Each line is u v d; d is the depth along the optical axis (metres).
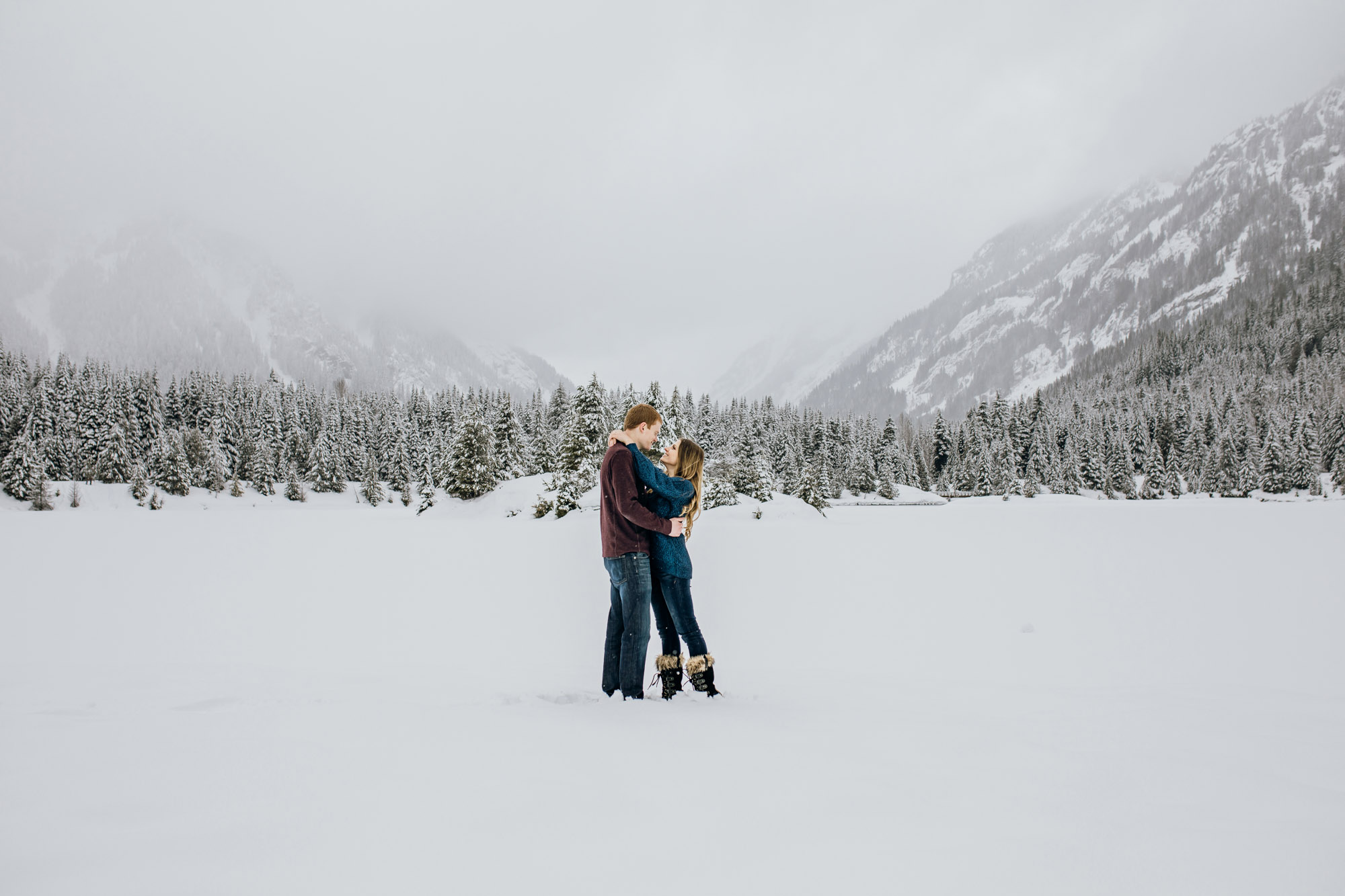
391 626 7.33
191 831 1.26
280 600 9.39
